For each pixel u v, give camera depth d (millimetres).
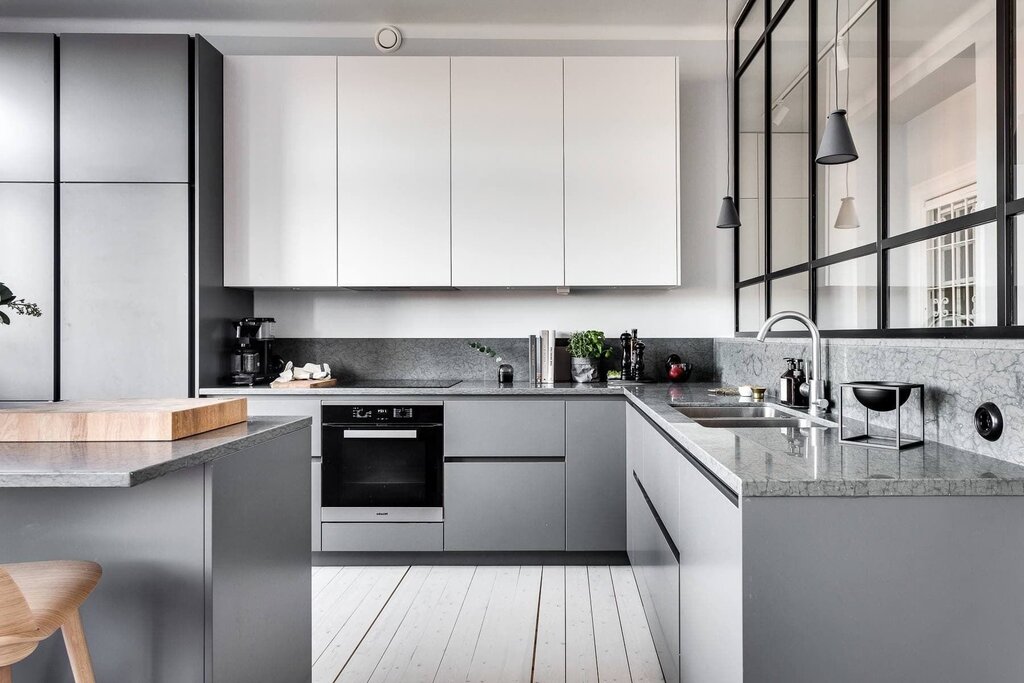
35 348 3045
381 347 3656
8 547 1341
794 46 2738
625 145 3252
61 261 3055
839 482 1187
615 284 3258
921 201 1754
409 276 3258
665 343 3654
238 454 1440
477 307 3664
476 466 3029
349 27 3635
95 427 1393
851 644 1189
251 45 3633
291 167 3258
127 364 3055
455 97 3258
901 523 1192
